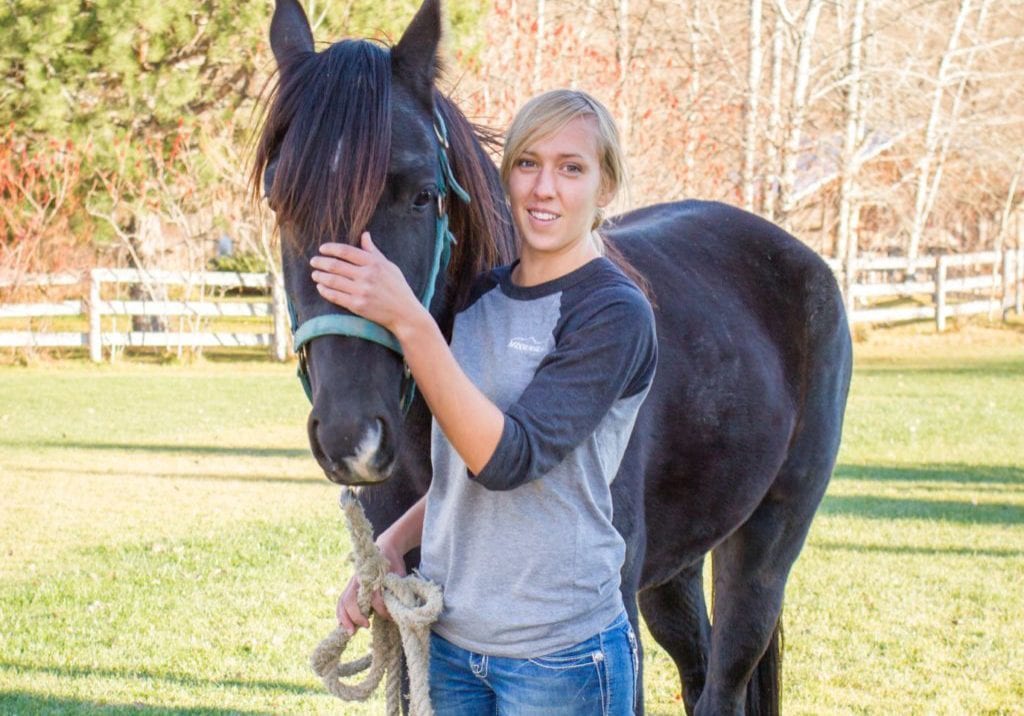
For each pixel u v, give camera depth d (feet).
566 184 6.22
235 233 55.01
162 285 52.24
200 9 47.60
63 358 51.37
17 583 17.65
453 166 6.89
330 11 45.14
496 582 6.25
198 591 17.33
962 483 25.98
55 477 25.94
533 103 6.31
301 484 25.70
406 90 6.34
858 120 61.77
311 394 6.19
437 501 6.58
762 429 9.77
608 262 6.40
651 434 8.52
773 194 56.95
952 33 65.46
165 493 24.48
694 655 11.28
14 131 48.52
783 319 10.66
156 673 13.97
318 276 5.58
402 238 5.96
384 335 5.69
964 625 16.15
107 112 48.11
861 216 84.79
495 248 7.14
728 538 10.59
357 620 6.78
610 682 6.33
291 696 13.34
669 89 53.67
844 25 63.52
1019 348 59.06
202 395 40.42
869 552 20.10
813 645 15.31
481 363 6.35
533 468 5.73
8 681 13.58
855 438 32.12
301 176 5.69
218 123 49.70
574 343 6.00
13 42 45.32
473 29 45.83
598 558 6.27
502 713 6.43
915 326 66.80
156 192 50.24
